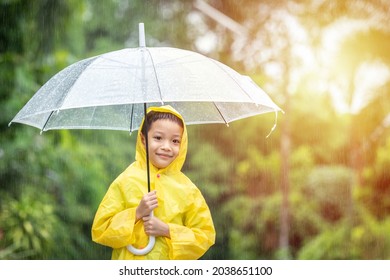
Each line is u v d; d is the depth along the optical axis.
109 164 14.43
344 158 14.27
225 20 15.07
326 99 14.26
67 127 4.42
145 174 3.95
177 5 15.95
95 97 3.59
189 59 3.86
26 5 10.77
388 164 13.09
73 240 12.49
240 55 15.23
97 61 3.84
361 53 13.26
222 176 15.01
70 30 12.73
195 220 3.94
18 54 10.96
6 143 11.02
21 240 10.02
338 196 13.52
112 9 16.36
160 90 3.56
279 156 14.50
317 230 13.73
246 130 14.90
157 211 3.89
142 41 3.93
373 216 12.94
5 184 11.10
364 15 13.43
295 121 14.45
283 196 13.62
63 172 12.08
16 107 10.62
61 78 3.89
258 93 4.01
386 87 13.52
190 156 15.46
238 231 14.45
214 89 3.70
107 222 3.84
